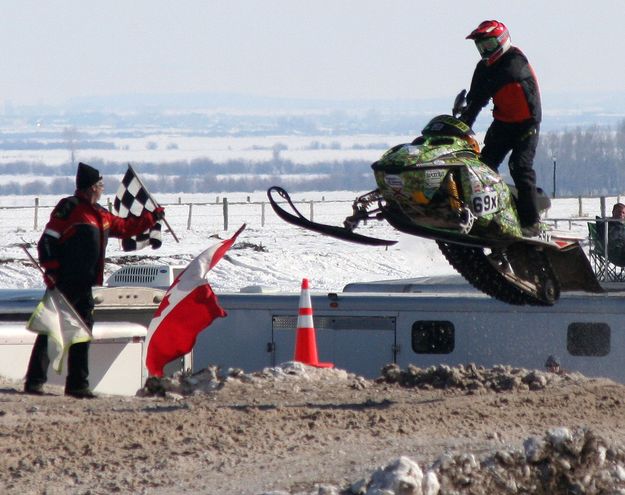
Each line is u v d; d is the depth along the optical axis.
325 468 27.08
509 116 35.19
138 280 59.12
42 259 37.69
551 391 38.16
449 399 36.44
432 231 33.75
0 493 25.56
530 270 37.28
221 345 53.78
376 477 24.97
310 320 47.25
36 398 36.62
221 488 25.80
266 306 53.12
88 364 41.41
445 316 50.94
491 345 50.50
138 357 44.50
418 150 33.56
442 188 33.44
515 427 31.91
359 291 55.47
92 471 27.02
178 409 34.19
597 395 37.31
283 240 144.00
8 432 30.42
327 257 125.25
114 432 30.30
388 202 34.31
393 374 41.19
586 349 49.38
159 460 27.77
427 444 29.39
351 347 52.12
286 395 38.16
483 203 33.78
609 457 28.09
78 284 37.97
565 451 27.42
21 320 51.72
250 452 28.45
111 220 39.09
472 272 36.62
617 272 53.69
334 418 32.19
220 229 165.12
